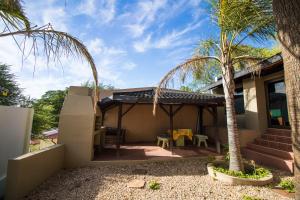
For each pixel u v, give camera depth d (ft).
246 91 34.17
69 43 14.02
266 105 31.65
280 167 21.89
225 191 16.17
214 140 40.09
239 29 19.70
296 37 8.09
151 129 42.68
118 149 26.81
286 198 14.76
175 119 44.29
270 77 30.40
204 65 23.58
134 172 21.59
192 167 23.45
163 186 17.46
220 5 19.13
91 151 24.73
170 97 29.50
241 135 30.27
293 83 8.22
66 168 23.06
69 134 24.06
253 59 23.20
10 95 36.40
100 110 38.63
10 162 14.19
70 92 25.96
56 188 16.80
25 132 23.53
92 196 15.34
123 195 15.56
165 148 33.81
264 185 17.34
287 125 27.50
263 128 30.96
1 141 18.39
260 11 17.85
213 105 33.27
